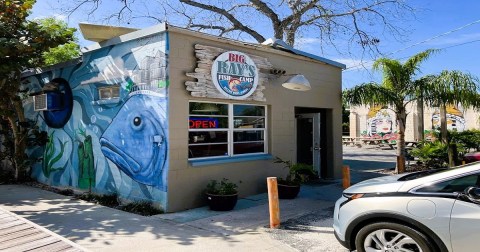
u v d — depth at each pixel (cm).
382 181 469
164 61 740
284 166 1002
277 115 987
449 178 404
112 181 854
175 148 746
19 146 1134
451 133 1541
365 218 436
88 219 687
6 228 492
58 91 1032
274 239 568
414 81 1320
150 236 580
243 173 893
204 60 795
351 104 1349
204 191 789
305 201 850
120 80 837
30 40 910
